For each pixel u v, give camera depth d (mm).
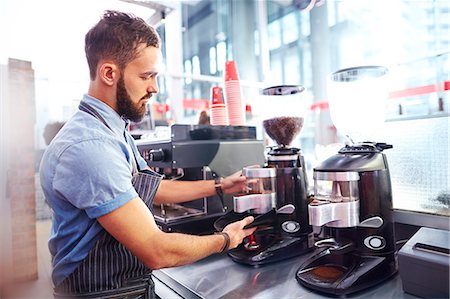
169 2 1342
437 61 2049
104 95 873
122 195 746
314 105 2713
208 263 1080
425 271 754
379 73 1044
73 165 744
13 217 595
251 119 1777
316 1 1412
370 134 1068
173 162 1154
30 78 635
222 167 1290
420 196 1044
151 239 754
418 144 1047
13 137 604
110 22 812
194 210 1324
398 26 3143
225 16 5090
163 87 2381
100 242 827
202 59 5500
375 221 879
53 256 846
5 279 587
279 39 4602
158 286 1014
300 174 1089
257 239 1079
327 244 941
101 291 849
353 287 801
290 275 961
